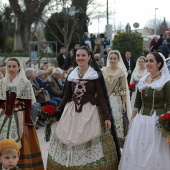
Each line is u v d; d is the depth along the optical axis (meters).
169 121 5.13
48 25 26.62
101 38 21.56
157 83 5.51
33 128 6.03
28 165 5.86
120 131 7.44
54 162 5.67
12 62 5.95
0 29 30.12
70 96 5.86
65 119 5.70
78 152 5.53
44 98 10.12
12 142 4.37
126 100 7.68
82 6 26.64
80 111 5.62
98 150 5.56
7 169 4.30
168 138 5.17
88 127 5.57
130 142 5.51
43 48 21.14
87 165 5.50
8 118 5.91
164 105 5.54
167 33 21.14
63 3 25.92
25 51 28.39
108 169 5.59
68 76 5.85
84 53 5.70
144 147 5.39
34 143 6.01
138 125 5.53
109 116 5.62
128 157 5.48
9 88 5.95
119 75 7.52
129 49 17.27
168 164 5.29
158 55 5.57
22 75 6.00
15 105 5.93
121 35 17.36
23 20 29.17
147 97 5.56
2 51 29.86
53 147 5.75
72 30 25.67
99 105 5.70
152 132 5.40
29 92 5.97
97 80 5.68
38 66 19.11
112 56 7.60
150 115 5.51
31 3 26.88
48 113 5.90
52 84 10.76
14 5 28.91
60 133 5.67
